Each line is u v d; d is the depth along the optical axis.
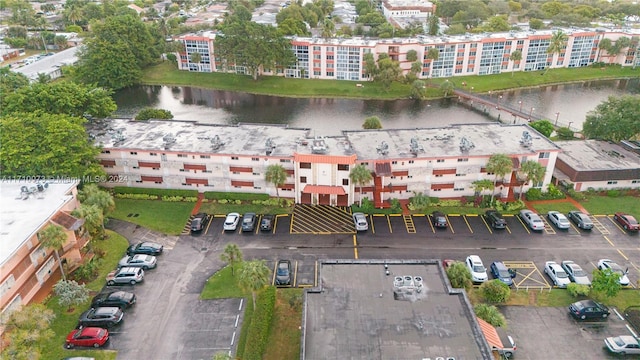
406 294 53.19
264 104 158.12
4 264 54.59
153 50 188.38
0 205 66.69
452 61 173.50
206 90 173.62
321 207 84.38
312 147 83.31
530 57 180.50
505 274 65.00
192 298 63.00
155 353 54.28
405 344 46.53
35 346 50.25
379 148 84.62
